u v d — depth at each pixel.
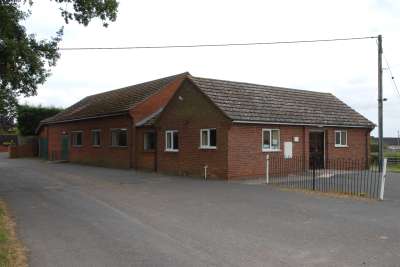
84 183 17.84
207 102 19.88
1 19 13.67
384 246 7.47
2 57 13.57
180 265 6.42
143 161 25.31
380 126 22.70
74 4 15.43
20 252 7.09
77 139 33.84
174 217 10.18
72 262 6.61
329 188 15.46
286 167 20.91
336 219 9.85
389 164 30.86
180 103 21.84
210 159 19.73
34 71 14.45
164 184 17.28
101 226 9.20
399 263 6.50
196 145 20.62
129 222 9.62
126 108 26.36
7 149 60.81
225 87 21.38
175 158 22.23
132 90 31.47
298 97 24.23
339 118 23.98
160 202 12.48
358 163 24.50
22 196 13.95
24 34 14.59
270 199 12.93
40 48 14.98
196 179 19.39
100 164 29.73
